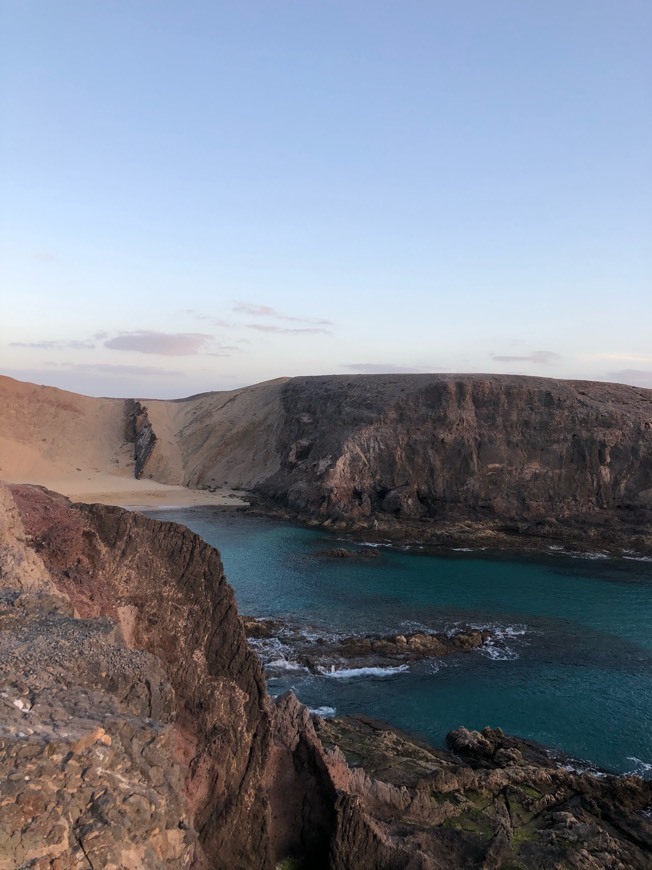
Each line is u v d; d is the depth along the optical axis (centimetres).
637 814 3066
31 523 2167
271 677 4459
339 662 4691
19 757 1062
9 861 971
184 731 2092
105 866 1054
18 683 1289
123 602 2162
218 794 2058
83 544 2202
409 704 4150
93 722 1209
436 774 3100
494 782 3184
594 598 6469
